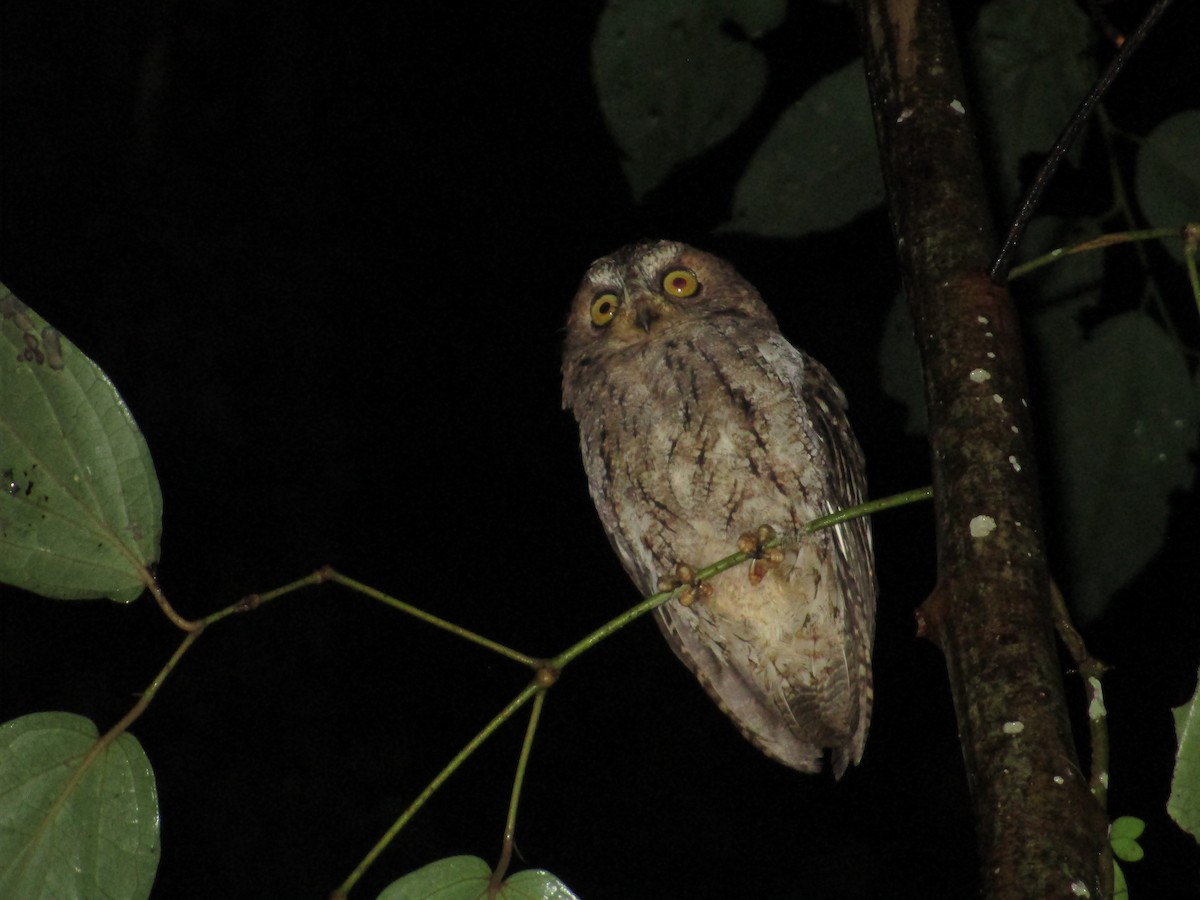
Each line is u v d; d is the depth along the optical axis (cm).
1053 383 324
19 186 750
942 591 206
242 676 736
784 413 412
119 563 217
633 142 325
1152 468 317
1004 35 335
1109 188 361
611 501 439
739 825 805
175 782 704
